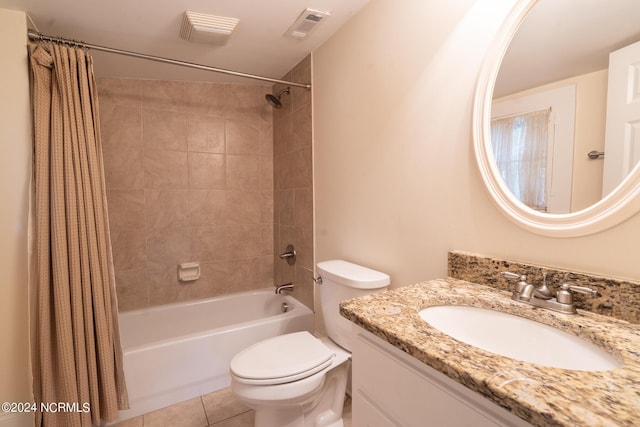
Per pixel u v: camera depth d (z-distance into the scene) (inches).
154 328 86.0
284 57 81.0
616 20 27.9
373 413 30.3
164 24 61.8
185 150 92.5
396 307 31.4
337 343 59.1
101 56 72.0
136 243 87.5
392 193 54.8
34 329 53.9
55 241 53.0
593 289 28.8
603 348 24.5
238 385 46.0
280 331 79.0
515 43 35.4
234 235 101.0
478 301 33.9
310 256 84.5
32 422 53.9
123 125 84.7
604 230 28.9
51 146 53.9
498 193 37.2
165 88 89.4
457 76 42.2
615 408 16.1
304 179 85.6
